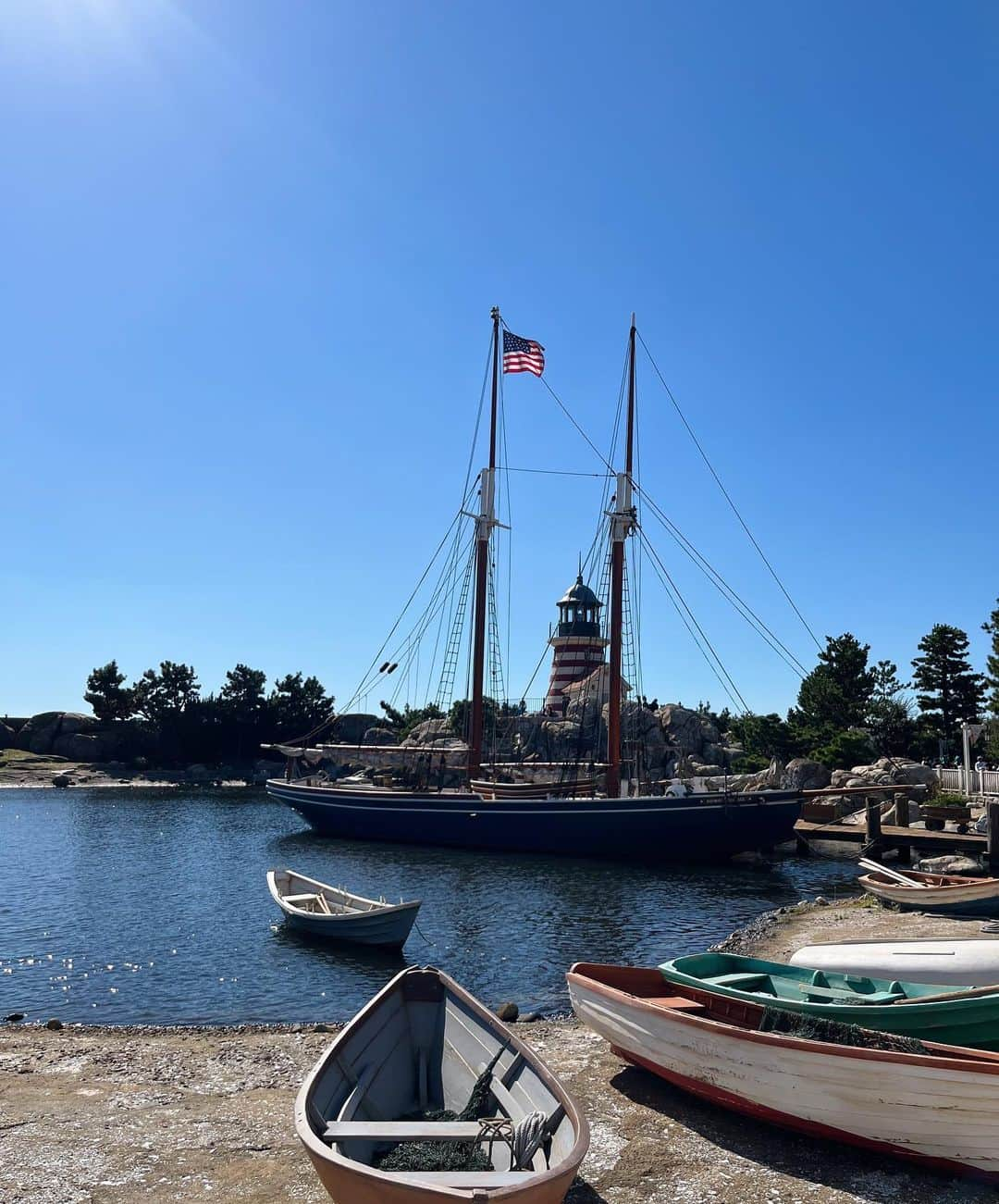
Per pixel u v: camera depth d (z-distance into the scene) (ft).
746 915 113.80
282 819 253.65
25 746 447.42
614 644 194.39
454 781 290.76
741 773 285.23
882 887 108.78
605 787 189.98
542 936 100.22
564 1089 34.22
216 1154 38.81
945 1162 35.58
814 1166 37.09
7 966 85.76
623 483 199.41
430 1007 44.83
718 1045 40.32
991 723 217.97
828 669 312.29
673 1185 35.47
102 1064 51.88
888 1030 42.70
